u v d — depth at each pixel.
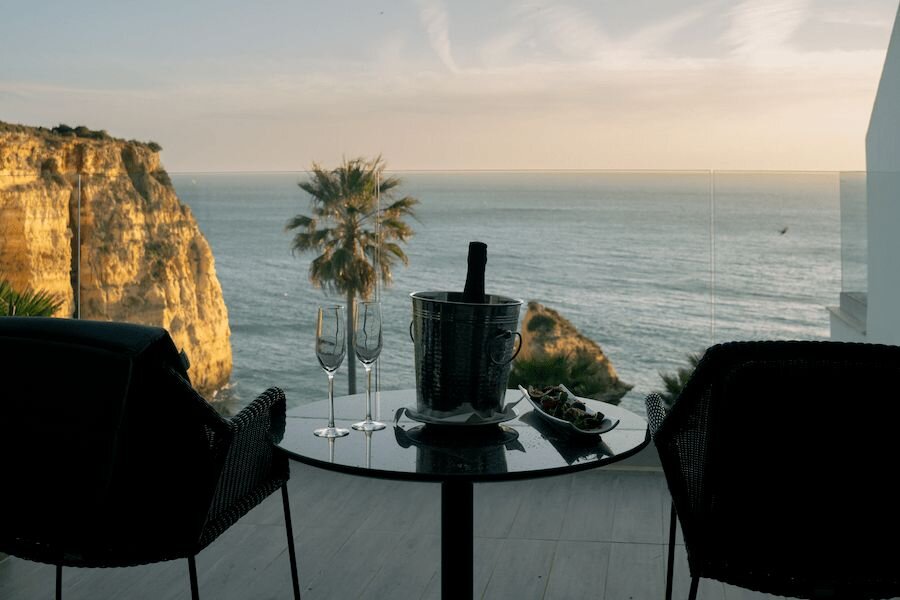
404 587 3.10
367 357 2.37
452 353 2.23
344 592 3.06
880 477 1.81
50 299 4.71
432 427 2.36
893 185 4.24
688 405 1.96
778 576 1.90
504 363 2.26
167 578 3.18
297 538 3.57
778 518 1.86
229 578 3.18
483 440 2.22
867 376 1.76
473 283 2.32
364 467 1.97
